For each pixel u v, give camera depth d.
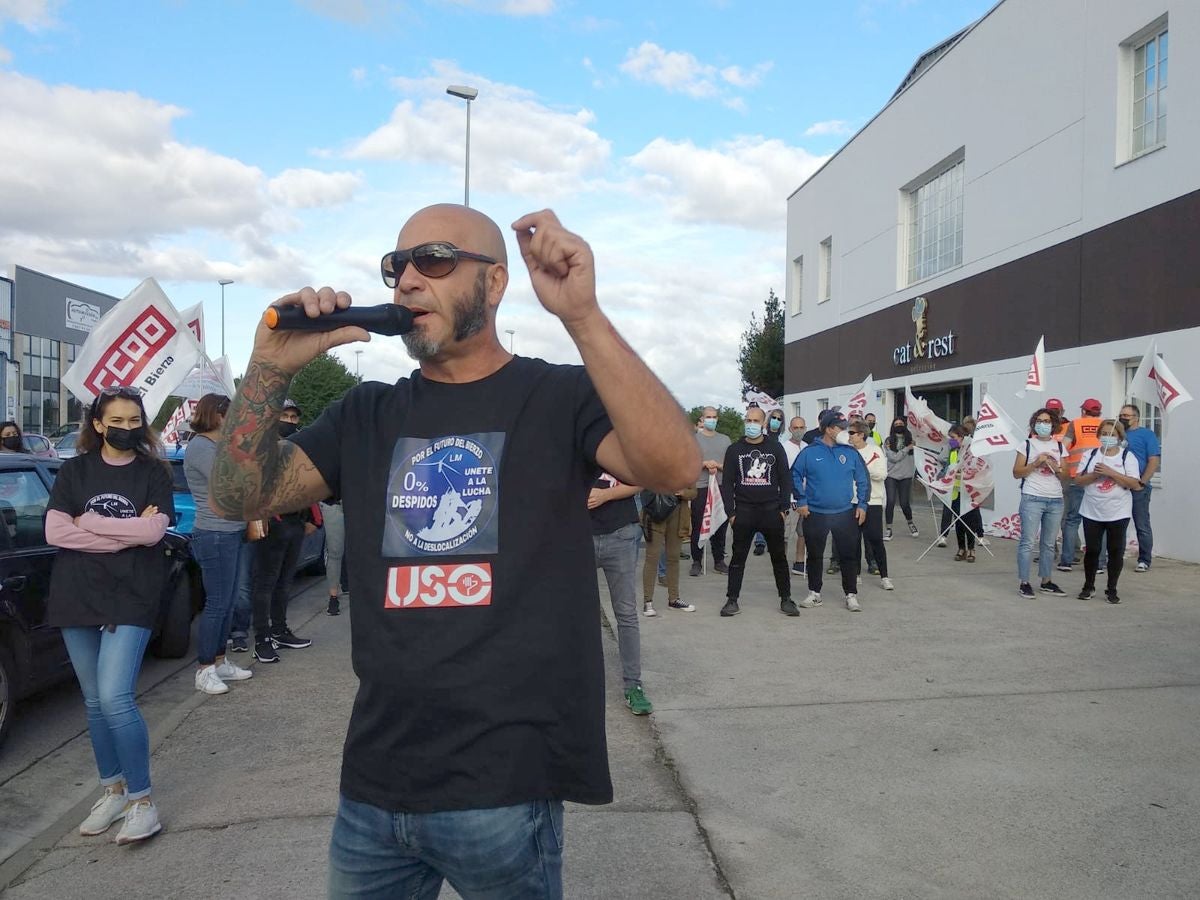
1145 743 4.72
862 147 20.22
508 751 1.76
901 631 7.48
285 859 3.64
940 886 3.35
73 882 3.50
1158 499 11.04
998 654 6.64
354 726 1.88
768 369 36.31
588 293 1.58
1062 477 9.16
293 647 7.35
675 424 1.69
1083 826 3.79
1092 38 12.22
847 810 4.02
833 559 10.66
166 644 7.02
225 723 5.39
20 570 5.16
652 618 8.17
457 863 1.79
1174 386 9.38
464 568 1.79
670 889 3.37
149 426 4.09
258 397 1.86
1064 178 12.86
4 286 37.97
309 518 7.06
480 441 1.86
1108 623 7.56
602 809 4.08
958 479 11.71
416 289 1.84
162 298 7.09
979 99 15.15
